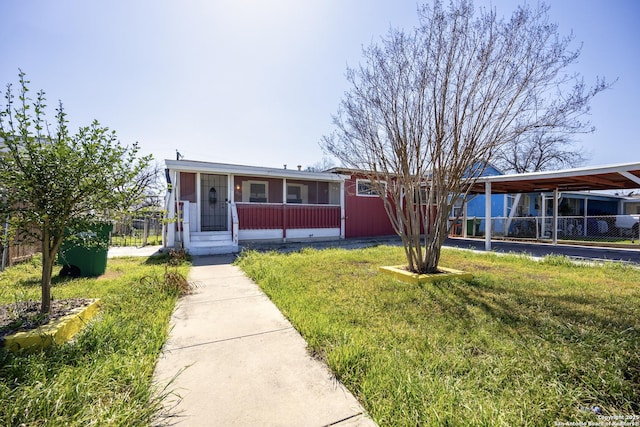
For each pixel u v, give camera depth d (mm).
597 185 10453
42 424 1431
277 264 5773
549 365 1992
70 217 2693
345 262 6137
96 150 2594
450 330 2668
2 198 2404
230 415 1618
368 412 1651
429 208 4867
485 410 1556
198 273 5441
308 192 11680
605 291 3947
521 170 20297
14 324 2309
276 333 2711
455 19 4348
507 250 8867
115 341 2285
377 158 5145
